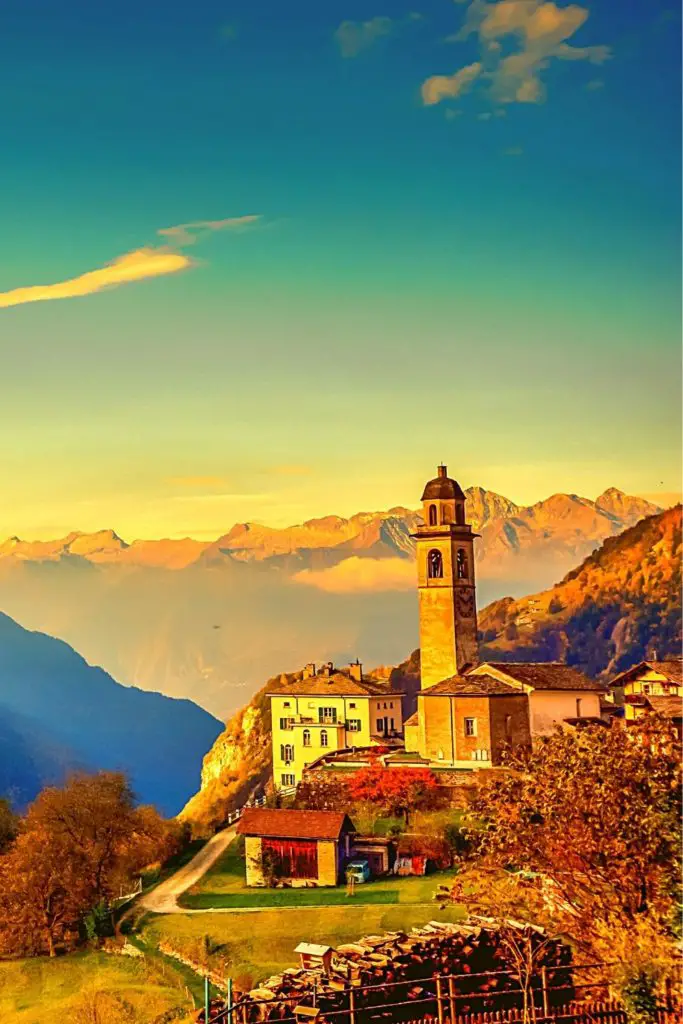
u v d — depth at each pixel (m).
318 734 152.00
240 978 68.06
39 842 91.00
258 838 94.25
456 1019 43.22
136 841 101.94
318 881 91.62
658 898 43.06
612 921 43.50
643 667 119.94
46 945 86.19
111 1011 67.31
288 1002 45.62
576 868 44.59
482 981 49.53
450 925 53.53
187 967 75.25
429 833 95.81
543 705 120.06
